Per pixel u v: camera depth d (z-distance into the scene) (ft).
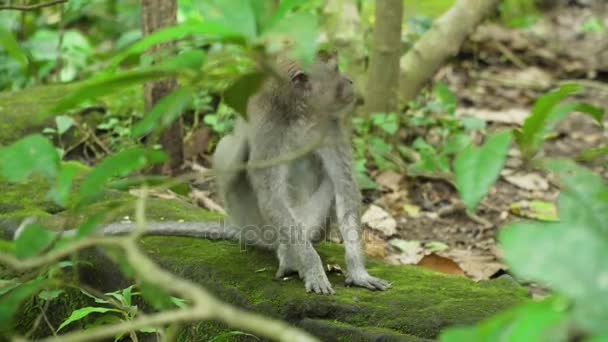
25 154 9.49
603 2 55.98
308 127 20.17
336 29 33.63
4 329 11.55
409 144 32.99
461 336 6.73
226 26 7.95
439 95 32.35
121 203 12.95
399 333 16.70
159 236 22.35
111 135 31.30
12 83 38.14
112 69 9.11
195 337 19.03
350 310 17.74
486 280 20.01
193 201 27.91
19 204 23.76
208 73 9.36
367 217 28.04
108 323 18.66
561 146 34.96
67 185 9.46
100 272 21.31
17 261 8.94
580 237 6.15
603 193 7.95
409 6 42.24
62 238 10.43
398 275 20.38
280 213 19.88
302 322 17.66
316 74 19.66
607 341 5.69
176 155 28.89
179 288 7.42
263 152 20.16
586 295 5.91
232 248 21.70
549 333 6.04
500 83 41.50
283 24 7.76
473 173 7.87
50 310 21.39
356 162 29.35
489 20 48.42
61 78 38.50
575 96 40.32
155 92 26.71
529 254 6.16
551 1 55.16
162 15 25.94
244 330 18.16
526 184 31.19
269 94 19.97
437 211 29.27
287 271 19.80
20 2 35.01
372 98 31.83
